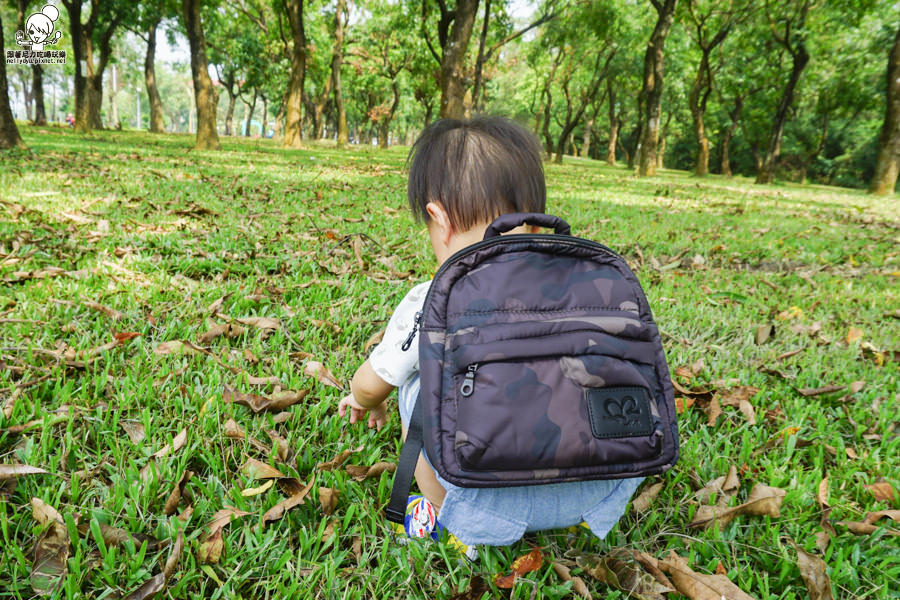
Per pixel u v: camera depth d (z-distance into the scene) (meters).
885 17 21.20
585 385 1.00
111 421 1.68
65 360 1.97
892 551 1.42
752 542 1.43
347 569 1.27
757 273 4.29
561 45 24.12
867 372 2.55
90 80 25.62
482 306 1.04
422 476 1.35
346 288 3.07
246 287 2.91
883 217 8.64
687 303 3.37
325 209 5.48
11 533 1.27
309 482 1.49
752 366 2.52
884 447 1.93
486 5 20.48
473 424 0.97
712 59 26.17
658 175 22.12
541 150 1.37
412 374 1.33
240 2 27.80
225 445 1.65
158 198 5.28
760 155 34.69
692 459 1.73
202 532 1.31
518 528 1.18
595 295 1.09
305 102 40.47
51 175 6.34
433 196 1.31
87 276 2.88
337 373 2.13
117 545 1.25
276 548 1.29
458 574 1.30
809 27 19.47
